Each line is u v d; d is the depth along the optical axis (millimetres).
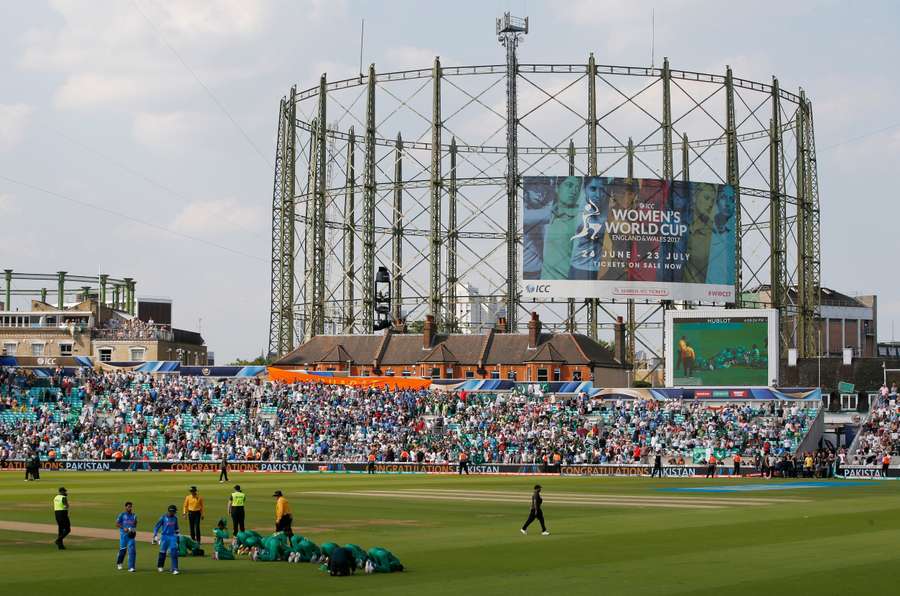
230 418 122812
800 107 159250
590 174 147000
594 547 39688
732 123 151250
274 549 36469
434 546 40344
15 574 33031
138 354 165875
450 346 154750
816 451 104375
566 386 128750
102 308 177250
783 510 56594
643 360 186875
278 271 159000
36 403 125188
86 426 118938
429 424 120438
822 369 139000
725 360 126375
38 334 166000
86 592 29781
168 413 123625
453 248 153500
